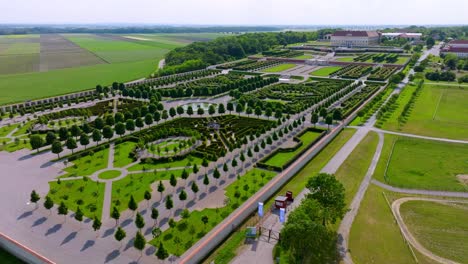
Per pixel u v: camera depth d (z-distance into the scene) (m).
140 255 55.78
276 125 116.56
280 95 162.75
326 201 59.66
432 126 120.81
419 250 57.50
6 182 80.25
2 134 112.19
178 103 155.38
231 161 92.00
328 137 105.94
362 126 122.38
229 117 129.25
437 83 194.75
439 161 93.06
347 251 56.06
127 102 153.38
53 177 82.75
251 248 57.62
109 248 57.56
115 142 104.31
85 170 86.50
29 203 71.44
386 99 158.12
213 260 55.22
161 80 193.88
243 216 66.19
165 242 58.72
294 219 53.84
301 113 137.25
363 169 87.88
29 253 55.00
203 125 119.81
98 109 140.12
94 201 71.94
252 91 174.00
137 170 86.38
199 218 65.62
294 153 97.62
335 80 197.25
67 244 58.62
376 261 54.38
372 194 75.12
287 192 72.19
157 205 70.38
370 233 60.94
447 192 76.94
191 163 90.50
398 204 71.62
